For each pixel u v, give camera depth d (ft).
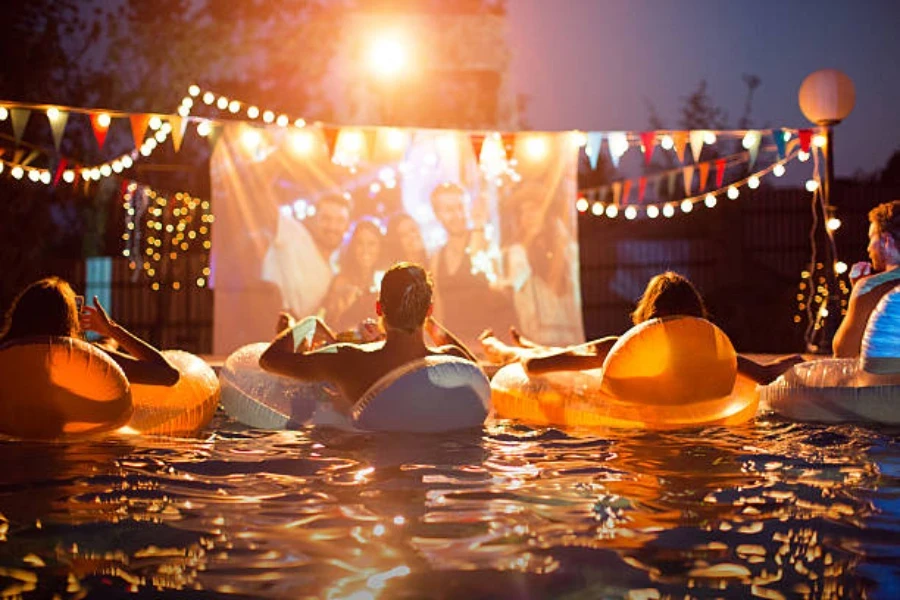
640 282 47.57
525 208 31.22
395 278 14.46
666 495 9.68
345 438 13.82
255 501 9.50
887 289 17.06
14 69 48.19
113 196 50.29
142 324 44.11
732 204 47.39
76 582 6.85
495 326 31.14
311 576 6.98
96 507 9.26
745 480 10.49
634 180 31.68
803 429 14.78
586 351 15.98
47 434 13.55
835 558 7.34
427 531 8.22
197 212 42.11
